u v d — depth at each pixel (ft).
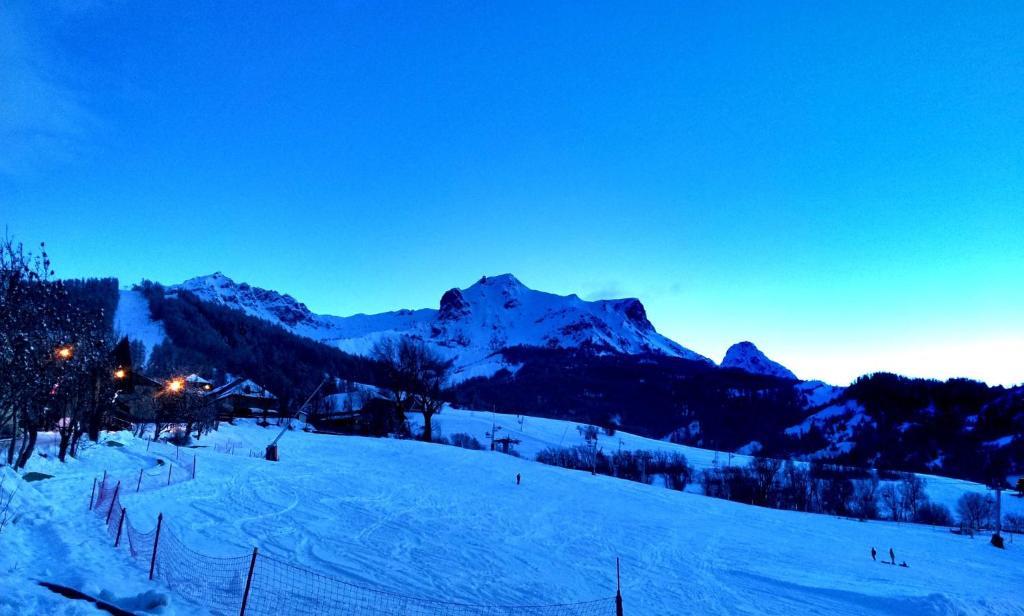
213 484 114.01
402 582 65.72
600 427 627.87
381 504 119.03
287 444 236.63
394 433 370.94
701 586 85.97
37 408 86.22
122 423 195.00
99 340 101.35
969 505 304.91
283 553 69.62
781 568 107.55
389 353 407.23
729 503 205.67
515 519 123.95
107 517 67.77
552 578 78.43
